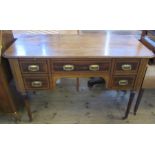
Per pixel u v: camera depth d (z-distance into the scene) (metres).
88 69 1.17
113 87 1.28
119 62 1.15
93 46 1.27
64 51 1.16
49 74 1.18
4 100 1.34
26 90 1.27
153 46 1.41
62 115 1.61
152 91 1.97
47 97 1.86
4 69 1.21
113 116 1.61
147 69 1.29
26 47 1.23
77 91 1.97
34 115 1.60
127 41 1.42
